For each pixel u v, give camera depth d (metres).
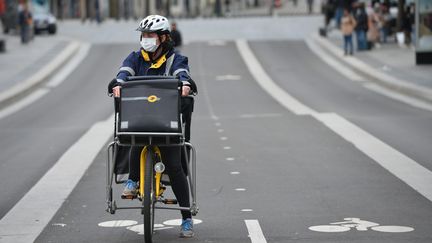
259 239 17.00
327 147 30.34
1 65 77.62
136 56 16.88
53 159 29.59
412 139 32.06
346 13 81.00
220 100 54.16
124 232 17.97
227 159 28.12
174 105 15.73
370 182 23.22
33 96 60.19
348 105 48.88
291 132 35.31
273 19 135.38
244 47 92.81
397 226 17.94
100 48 94.19
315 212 19.56
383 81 61.44
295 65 78.19
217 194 22.05
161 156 16.44
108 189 16.52
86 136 35.56
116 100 16.22
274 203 20.73
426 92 51.66
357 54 82.06
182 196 16.64
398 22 87.81
